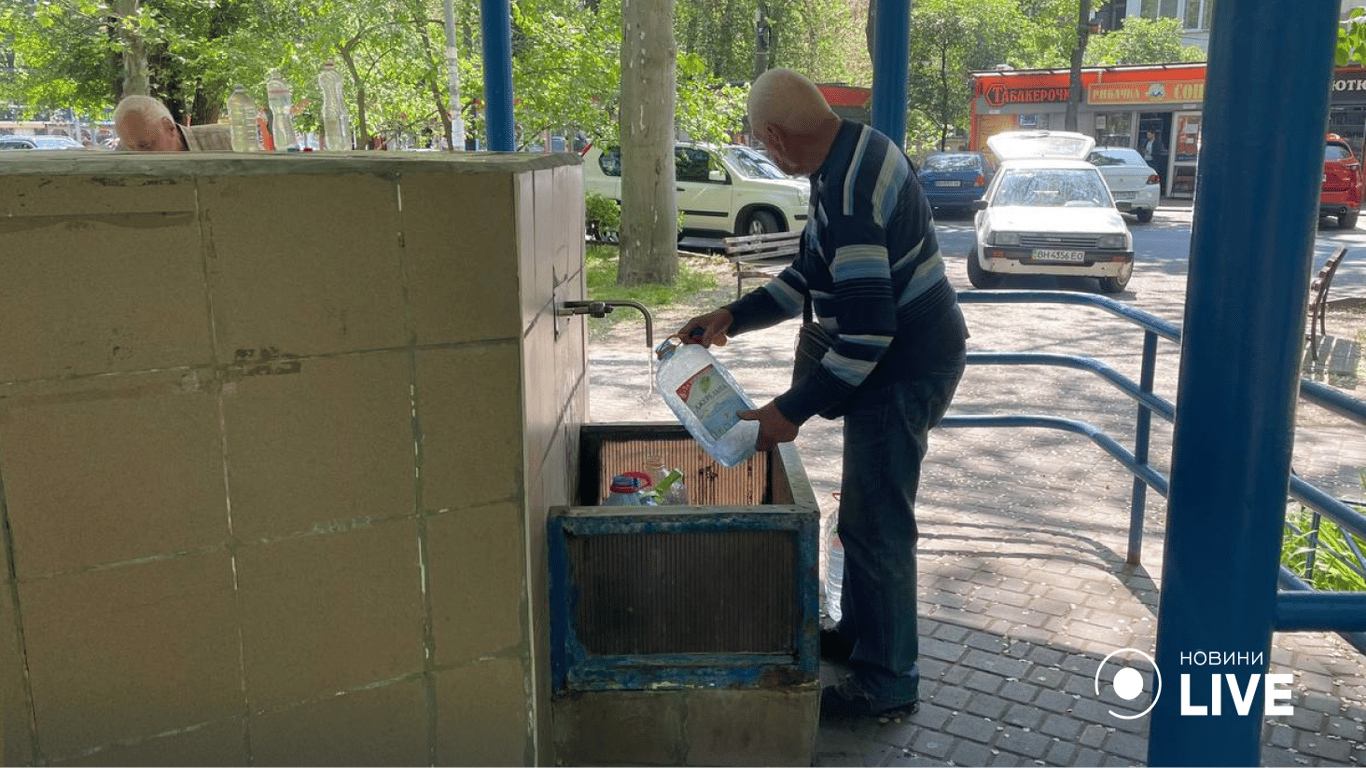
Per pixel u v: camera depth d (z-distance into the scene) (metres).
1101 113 28.30
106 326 1.82
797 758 2.76
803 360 3.04
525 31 15.61
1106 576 4.22
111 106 23.70
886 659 3.04
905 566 3.00
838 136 2.74
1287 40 1.26
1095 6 33.50
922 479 5.70
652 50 12.71
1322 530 4.46
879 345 2.67
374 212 1.98
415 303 2.03
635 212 13.25
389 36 16.42
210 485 1.94
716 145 16.95
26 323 1.77
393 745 2.19
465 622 2.20
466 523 2.16
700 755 2.75
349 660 2.11
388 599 2.12
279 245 1.91
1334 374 8.38
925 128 41.06
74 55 22.31
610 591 2.67
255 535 1.99
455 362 2.09
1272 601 1.42
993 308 11.88
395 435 2.07
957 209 24.05
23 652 1.86
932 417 2.94
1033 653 3.52
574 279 3.11
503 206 2.07
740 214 16.75
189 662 1.98
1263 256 1.31
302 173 1.91
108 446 1.85
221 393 1.92
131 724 1.96
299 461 2.00
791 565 2.67
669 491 3.23
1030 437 6.61
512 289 2.11
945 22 38.00
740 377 8.52
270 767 2.09
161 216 1.82
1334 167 21.03
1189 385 1.41
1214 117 1.33
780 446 3.25
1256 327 1.33
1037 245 12.66
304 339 1.96
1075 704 3.19
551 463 2.64
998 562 4.38
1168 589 1.48
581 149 20.95
